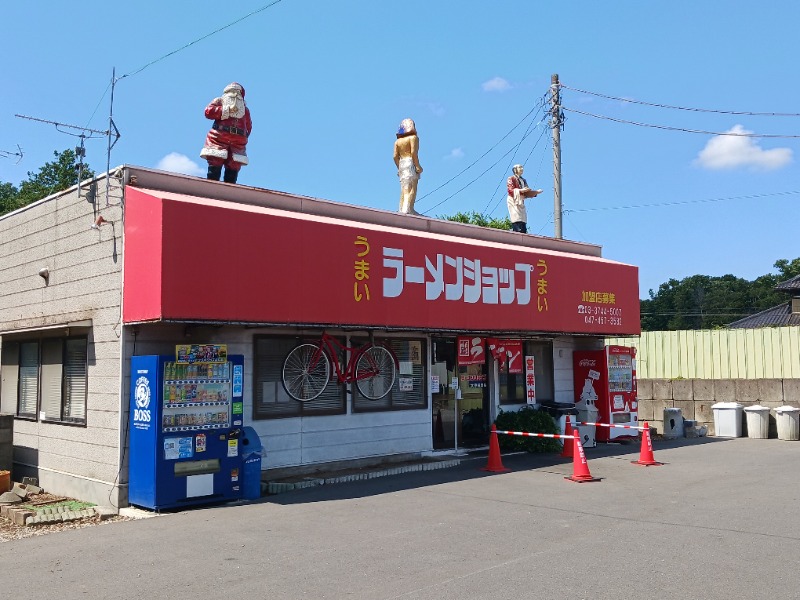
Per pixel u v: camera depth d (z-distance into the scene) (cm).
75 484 1137
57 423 1209
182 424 986
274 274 1086
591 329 1709
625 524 845
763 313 3133
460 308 1401
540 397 1733
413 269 1313
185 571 669
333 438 1279
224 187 1167
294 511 944
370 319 1227
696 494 1046
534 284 1577
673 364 2391
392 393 1391
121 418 1029
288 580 635
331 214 1320
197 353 996
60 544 788
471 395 1584
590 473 1252
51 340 1262
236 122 1266
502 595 583
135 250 1022
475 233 1603
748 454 1538
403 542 766
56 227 1255
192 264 990
